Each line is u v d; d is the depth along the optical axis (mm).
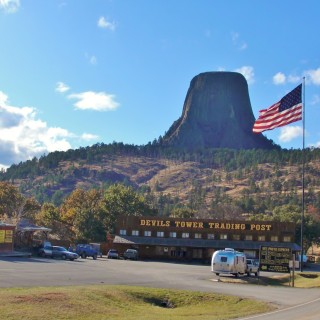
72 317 19969
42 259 51812
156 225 86688
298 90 43469
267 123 43500
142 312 23328
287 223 84750
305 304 27688
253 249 83375
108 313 21734
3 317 18141
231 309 25828
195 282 37156
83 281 30891
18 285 26156
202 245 84500
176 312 24328
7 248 54625
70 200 116875
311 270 67812
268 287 37719
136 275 39344
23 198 103062
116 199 109625
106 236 103562
